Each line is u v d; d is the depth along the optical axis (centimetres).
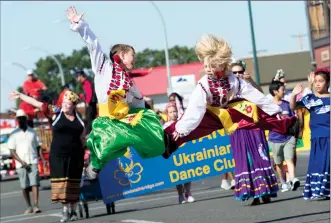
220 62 870
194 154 1548
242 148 1263
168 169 1521
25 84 2569
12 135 1677
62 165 1331
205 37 881
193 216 1188
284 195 1393
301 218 1027
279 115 921
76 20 876
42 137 2948
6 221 1455
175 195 1753
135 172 1490
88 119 2084
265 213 1129
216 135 1563
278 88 1467
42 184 2831
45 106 1385
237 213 1167
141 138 870
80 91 10156
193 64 8431
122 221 1217
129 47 888
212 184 2020
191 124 870
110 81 877
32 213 1642
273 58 6600
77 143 1347
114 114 870
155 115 875
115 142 864
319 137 1198
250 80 1274
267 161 1267
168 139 871
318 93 1200
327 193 1202
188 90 4788
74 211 1359
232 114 896
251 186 1262
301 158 2864
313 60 4153
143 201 1655
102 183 1423
